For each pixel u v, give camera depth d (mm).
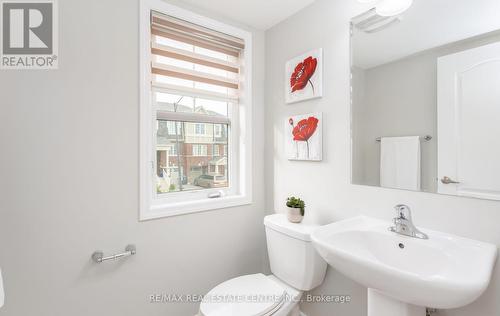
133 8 1380
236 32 1792
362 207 1321
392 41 1195
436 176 1060
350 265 886
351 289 1371
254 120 1908
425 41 1085
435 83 1058
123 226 1364
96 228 1290
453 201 1012
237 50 1855
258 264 1936
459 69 992
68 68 1211
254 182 1913
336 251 920
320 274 1427
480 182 944
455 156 1007
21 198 1125
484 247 893
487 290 926
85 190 1260
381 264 801
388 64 1208
